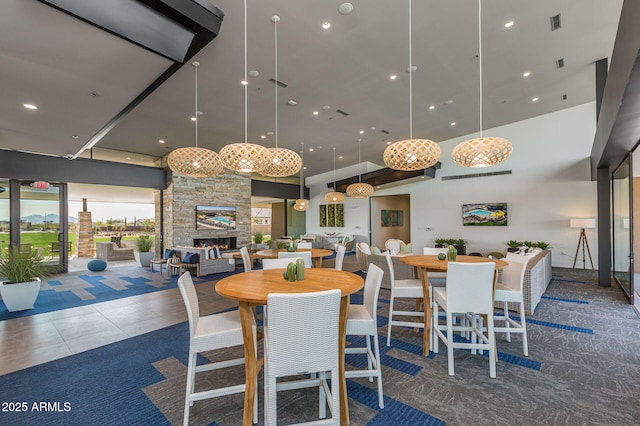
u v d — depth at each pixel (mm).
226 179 10141
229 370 2584
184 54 2592
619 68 2555
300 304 1562
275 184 12797
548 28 3832
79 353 2928
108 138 7453
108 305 4641
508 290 2938
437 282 3553
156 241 9711
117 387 2326
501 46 4168
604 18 3678
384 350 2975
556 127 7906
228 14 3264
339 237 12352
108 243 10289
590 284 5867
